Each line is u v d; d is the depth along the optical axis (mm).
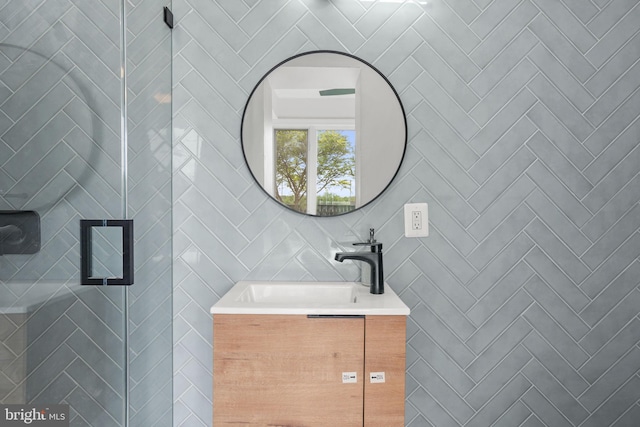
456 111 1635
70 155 1032
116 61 1084
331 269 1646
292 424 1256
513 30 1633
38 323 1007
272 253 1644
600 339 1662
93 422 1071
